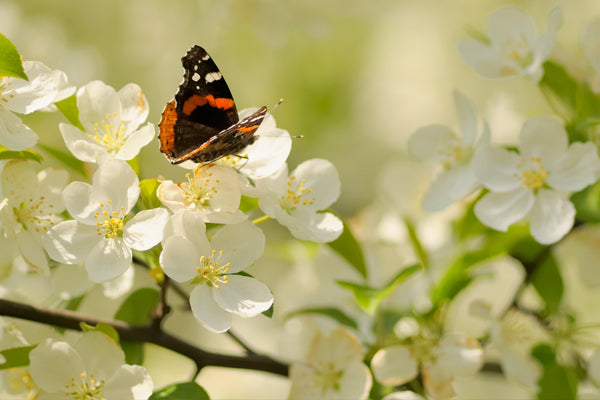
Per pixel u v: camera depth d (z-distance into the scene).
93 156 0.74
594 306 0.95
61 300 0.78
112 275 0.72
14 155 0.75
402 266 0.88
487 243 0.82
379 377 0.77
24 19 1.21
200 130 0.75
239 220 0.73
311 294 0.88
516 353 0.80
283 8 1.24
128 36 1.24
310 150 1.25
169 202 0.73
